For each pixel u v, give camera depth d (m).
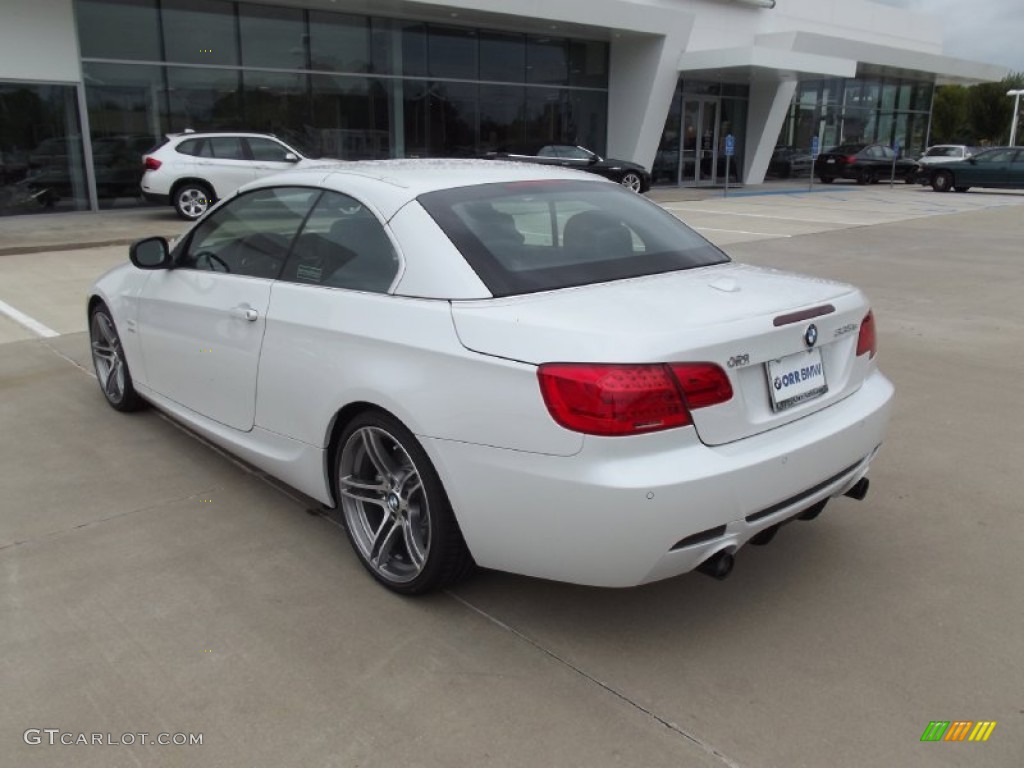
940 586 3.20
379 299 3.01
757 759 2.31
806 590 3.17
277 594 3.13
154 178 15.48
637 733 2.41
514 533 2.63
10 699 2.54
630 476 2.41
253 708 2.52
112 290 4.80
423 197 3.16
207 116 17.92
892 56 30.22
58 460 4.39
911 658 2.75
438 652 2.79
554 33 22.91
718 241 13.36
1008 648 2.81
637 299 2.80
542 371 2.50
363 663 2.73
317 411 3.23
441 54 21.23
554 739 2.39
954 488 4.08
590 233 3.32
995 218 17.45
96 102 16.53
